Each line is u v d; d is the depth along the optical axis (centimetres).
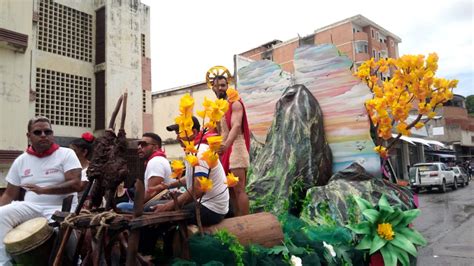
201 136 268
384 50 3519
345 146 487
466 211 1193
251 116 589
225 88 405
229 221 294
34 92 1123
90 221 225
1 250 284
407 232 362
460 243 743
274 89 570
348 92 491
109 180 244
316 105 504
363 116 477
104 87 1292
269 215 320
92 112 1300
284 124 511
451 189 2125
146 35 1672
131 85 1366
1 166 811
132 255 214
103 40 1309
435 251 684
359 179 440
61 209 322
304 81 533
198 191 264
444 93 407
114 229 220
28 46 884
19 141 860
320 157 476
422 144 2600
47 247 263
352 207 398
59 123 1209
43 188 336
